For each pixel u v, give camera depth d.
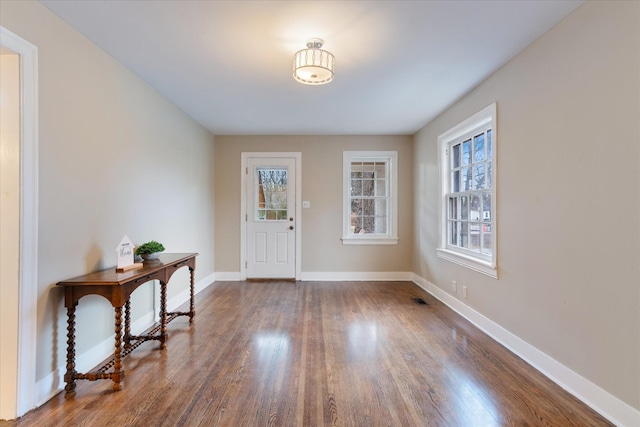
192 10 1.96
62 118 2.02
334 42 2.33
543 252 2.24
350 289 4.57
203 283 4.60
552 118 2.15
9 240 1.73
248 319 3.30
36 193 1.82
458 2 1.88
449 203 3.91
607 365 1.75
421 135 4.70
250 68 2.75
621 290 1.68
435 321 3.25
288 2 1.88
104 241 2.43
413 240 5.08
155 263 2.62
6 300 1.73
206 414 1.75
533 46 2.33
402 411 1.79
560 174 2.09
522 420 1.72
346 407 1.82
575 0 1.86
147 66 2.70
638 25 1.58
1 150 1.74
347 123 4.44
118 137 2.61
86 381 2.09
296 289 4.56
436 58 2.56
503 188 2.70
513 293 2.57
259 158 5.11
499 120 2.75
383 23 2.10
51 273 1.93
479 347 2.64
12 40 1.69
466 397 1.92
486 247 3.12
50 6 1.89
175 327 3.08
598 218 1.81
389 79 2.96
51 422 1.68
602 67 1.78
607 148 1.75
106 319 2.42
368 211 5.20
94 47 2.33
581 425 1.68
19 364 1.73
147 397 1.91
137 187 2.89
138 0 1.86
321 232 5.12
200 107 3.75
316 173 5.12
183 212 3.90
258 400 1.88
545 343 2.22
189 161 4.09
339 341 2.74
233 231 5.11
